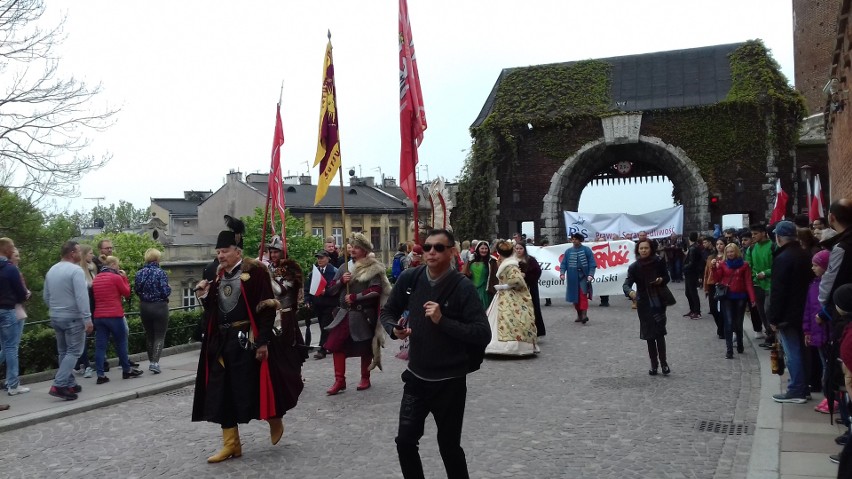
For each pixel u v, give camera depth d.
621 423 7.80
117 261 11.24
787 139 34.94
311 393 9.89
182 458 6.93
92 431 8.15
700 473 6.07
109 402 9.58
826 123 23.69
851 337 4.73
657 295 10.45
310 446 7.21
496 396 9.32
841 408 6.10
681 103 36.00
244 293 6.79
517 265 12.45
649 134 36.53
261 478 6.23
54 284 9.70
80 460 6.97
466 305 5.04
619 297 24.47
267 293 6.86
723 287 11.88
